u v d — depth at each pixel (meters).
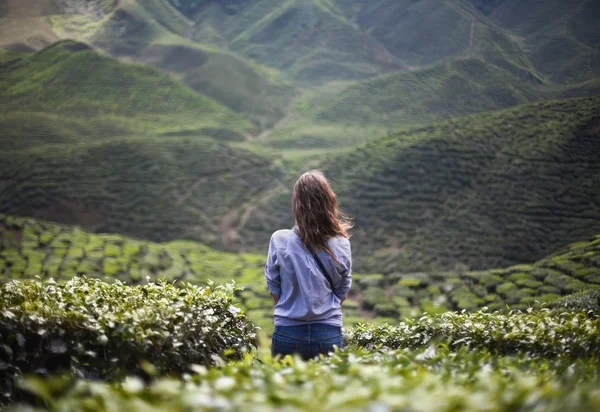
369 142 54.03
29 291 4.26
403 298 23.70
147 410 1.62
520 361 3.54
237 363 3.08
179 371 4.09
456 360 3.29
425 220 39.81
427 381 1.95
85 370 3.63
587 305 12.48
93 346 3.71
